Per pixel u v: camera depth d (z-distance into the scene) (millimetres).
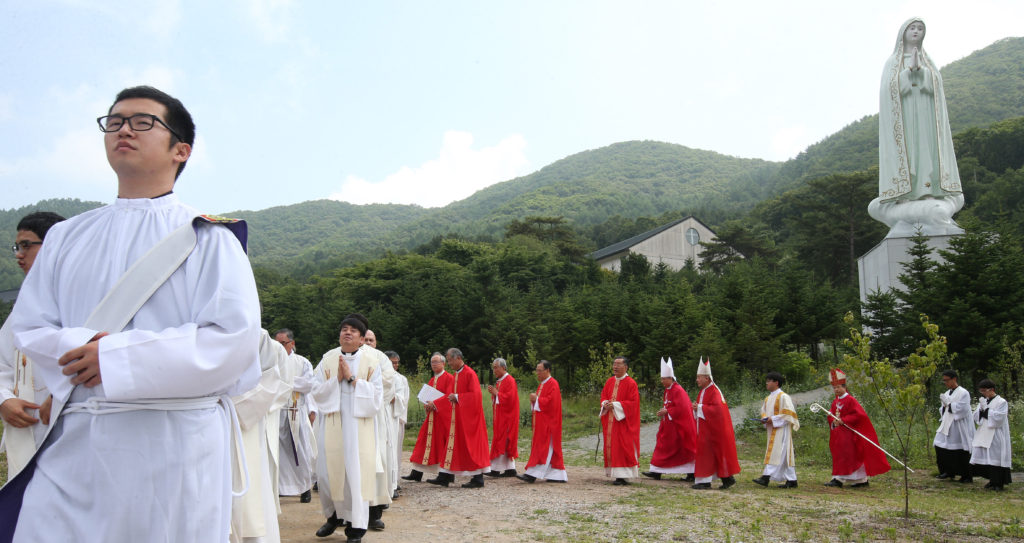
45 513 1926
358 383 6828
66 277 2150
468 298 40875
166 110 2342
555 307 36281
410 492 10883
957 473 13312
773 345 27859
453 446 11531
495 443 13438
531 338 34406
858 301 28453
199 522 2020
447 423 11734
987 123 105688
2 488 2002
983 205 55000
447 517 8617
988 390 12859
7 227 71000
